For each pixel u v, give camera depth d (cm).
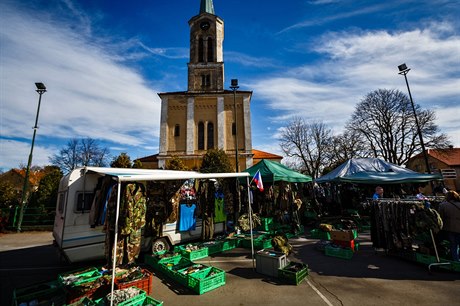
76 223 601
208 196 826
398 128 2939
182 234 766
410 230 604
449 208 569
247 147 2391
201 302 424
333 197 1453
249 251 770
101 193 580
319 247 757
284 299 430
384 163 1278
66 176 673
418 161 4238
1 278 594
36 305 393
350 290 462
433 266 564
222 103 2497
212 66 2697
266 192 1120
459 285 475
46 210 1515
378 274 543
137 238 520
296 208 1033
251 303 418
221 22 2891
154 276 555
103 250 632
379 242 675
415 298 424
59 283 469
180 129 2475
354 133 3322
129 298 384
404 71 1730
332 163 3503
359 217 1215
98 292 428
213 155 1889
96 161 4494
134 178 425
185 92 2556
